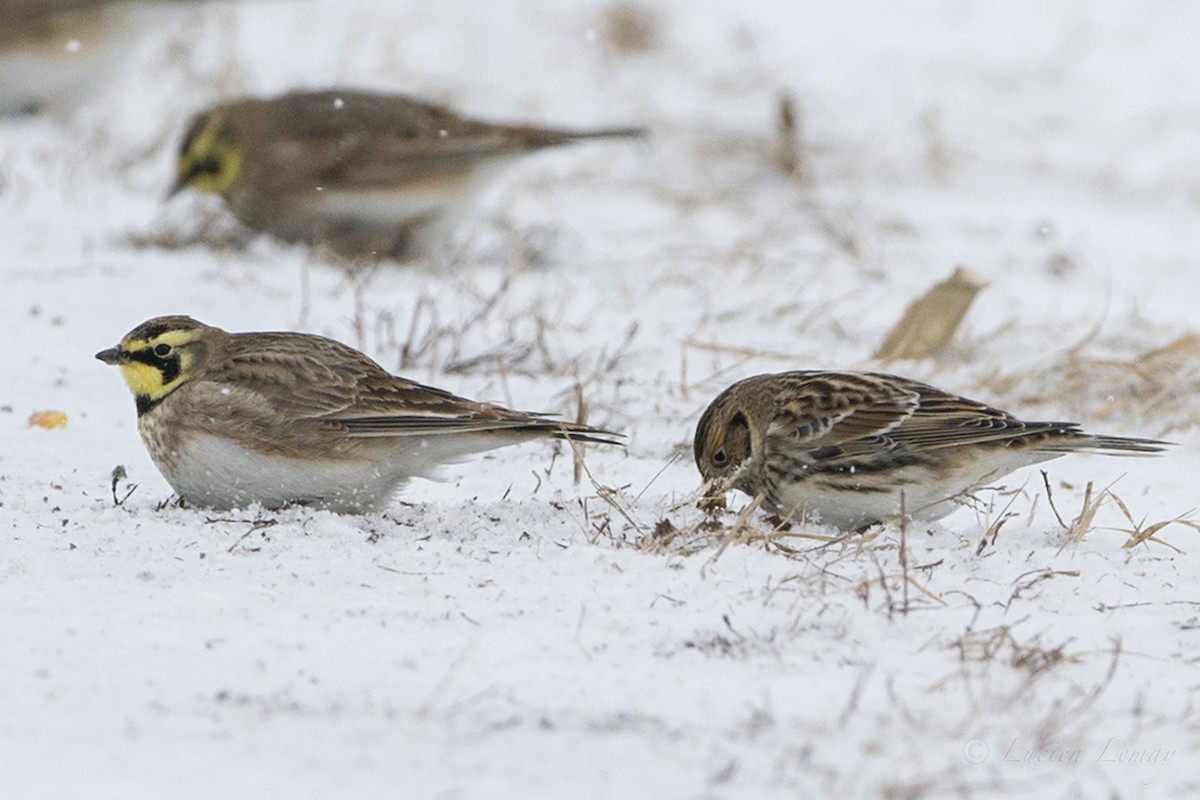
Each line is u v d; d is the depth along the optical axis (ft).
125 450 41.11
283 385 35.24
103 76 79.66
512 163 66.28
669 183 79.05
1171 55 104.37
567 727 23.93
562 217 73.36
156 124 81.97
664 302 59.62
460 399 35.83
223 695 24.77
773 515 37.83
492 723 24.02
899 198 80.84
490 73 95.14
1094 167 86.69
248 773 22.02
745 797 21.80
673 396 48.39
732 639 28.09
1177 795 22.57
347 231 65.21
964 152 86.63
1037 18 110.63
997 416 36.73
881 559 32.63
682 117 90.07
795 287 63.21
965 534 35.70
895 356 53.31
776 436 37.35
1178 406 49.62
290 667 26.09
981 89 97.86
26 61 77.92
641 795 21.77
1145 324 60.75
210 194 64.75
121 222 64.28
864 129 89.76
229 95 85.10
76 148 73.15
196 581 30.07
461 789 21.76
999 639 27.91
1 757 22.31
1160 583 32.53
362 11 103.24
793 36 105.50
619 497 36.37
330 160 63.87
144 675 25.50
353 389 35.42
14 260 57.36
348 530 32.99
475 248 67.00
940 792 22.30
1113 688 26.76
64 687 24.89
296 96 65.00
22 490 36.73
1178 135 92.07
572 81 95.40
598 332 54.85
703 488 36.45
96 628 27.53
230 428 35.17
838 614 29.22
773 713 24.91
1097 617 30.35
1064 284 69.05
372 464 35.55
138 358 35.68
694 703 25.23
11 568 30.45
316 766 22.31
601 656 27.20
